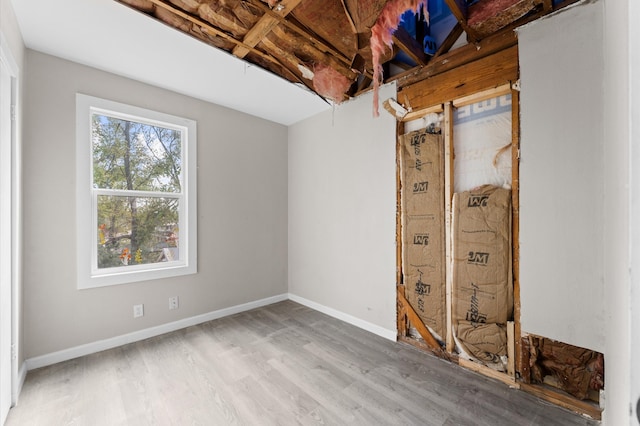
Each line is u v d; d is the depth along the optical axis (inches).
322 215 131.9
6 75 67.4
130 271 102.0
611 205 20.1
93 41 80.0
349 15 70.0
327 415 65.7
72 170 89.4
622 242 16.8
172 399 70.9
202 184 119.6
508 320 76.6
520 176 72.9
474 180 84.3
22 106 77.9
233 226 129.8
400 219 101.2
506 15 70.7
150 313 105.2
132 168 104.7
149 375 80.7
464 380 78.6
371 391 74.2
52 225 85.8
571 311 65.5
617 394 17.6
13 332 68.1
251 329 112.3
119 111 98.6
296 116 138.6
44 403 68.7
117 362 87.2
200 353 93.3
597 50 62.1
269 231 143.5
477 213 81.7
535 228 70.7
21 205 77.5
